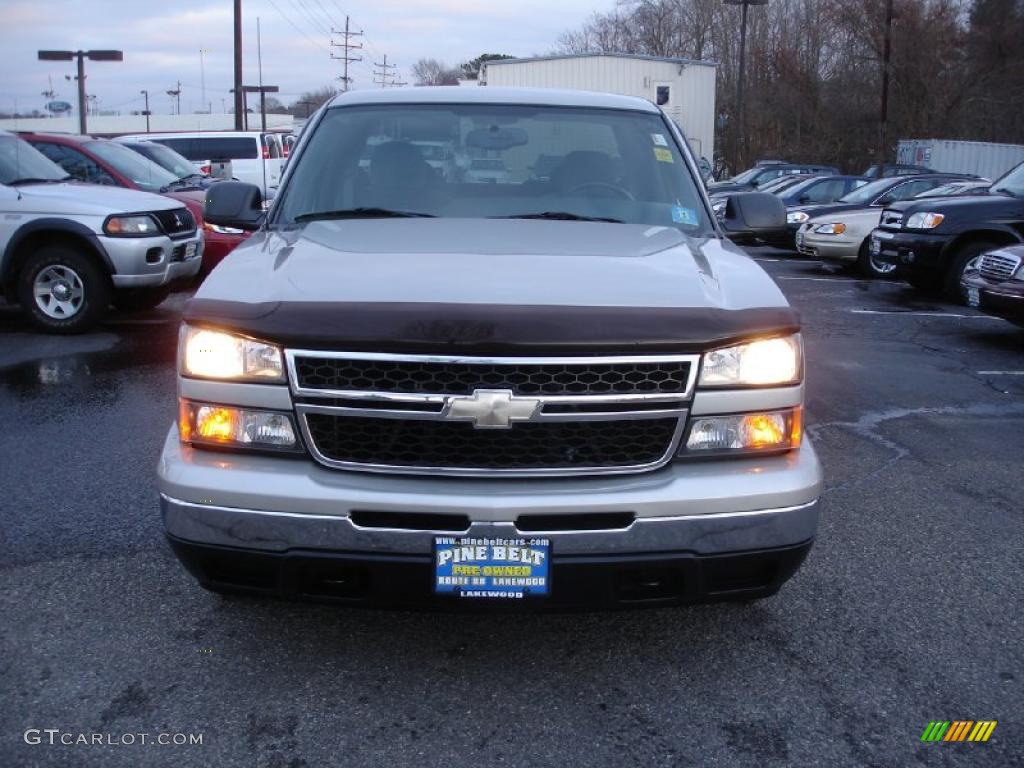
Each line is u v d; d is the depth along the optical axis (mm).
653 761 2707
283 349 2766
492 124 4301
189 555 2848
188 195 11258
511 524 2709
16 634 3322
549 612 2830
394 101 4453
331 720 2865
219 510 2771
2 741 2727
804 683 3131
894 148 42031
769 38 49594
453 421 2719
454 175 4102
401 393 2715
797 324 2965
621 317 2768
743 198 4352
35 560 3920
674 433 2816
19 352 8117
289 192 4039
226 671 3119
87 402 6445
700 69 39188
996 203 11547
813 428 6223
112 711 2887
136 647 3254
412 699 2986
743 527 2814
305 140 4285
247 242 3604
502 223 3738
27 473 4977
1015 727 2908
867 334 9805
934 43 40906
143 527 4273
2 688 2994
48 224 8578
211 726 2822
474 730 2834
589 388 2744
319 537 2730
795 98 46156
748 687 3098
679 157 4344
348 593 2832
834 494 4973
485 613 2828
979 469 5422
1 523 4297
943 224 11531
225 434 2842
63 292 8844
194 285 11117
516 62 38719
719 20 55125
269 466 2797
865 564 4078
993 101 41469
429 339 2678
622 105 4562
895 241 12102
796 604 3693
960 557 4168
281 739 2770
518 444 2766
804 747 2789
